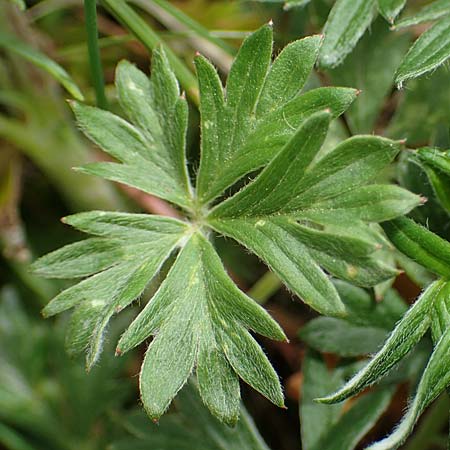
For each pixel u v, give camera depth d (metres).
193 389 0.18
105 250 0.17
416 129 0.20
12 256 0.23
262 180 0.16
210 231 0.17
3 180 0.23
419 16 0.17
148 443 0.19
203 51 0.22
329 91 0.16
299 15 0.21
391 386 0.18
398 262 0.18
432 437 0.19
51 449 0.22
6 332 0.22
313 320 0.18
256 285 0.22
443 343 0.15
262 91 0.17
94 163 0.17
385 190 0.16
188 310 0.16
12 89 0.22
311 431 0.18
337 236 0.16
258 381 0.16
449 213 0.17
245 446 0.18
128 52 0.23
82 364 0.22
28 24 0.22
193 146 0.23
